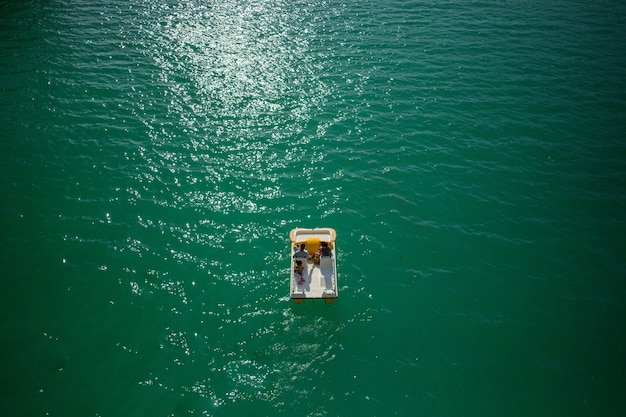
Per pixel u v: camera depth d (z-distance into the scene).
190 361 20.17
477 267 24.47
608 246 25.59
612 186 28.73
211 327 21.42
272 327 21.50
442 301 22.92
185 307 22.17
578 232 26.28
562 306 22.86
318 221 26.42
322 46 40.12
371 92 35.38
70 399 18.84
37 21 42.34
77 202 26.95
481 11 45.50
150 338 20.94
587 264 24.73
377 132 32.12
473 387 19.73
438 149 30.98
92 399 18.86
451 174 29.41
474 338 21.48
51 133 31.12
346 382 19.70
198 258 24.36
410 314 22.31
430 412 18.91
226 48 39.53
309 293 21.55
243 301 22.50
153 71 36.81
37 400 18.78
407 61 38.47
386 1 47.09
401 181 28.89
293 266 22.27
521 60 38.59
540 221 26.83
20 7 44.28
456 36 41.59
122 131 31.56
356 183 28.67
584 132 32.22
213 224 26.09
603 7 45.97
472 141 31.56
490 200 27.92
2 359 20.00
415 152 30.75
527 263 24.72
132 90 34.91
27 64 36.88
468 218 26.92
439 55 39.19
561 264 24.73
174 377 19.62
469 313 22.45
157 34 41.09
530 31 42.28
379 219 26.67
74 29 41.41
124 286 22.94
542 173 29.53
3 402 18.64
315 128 32.34
